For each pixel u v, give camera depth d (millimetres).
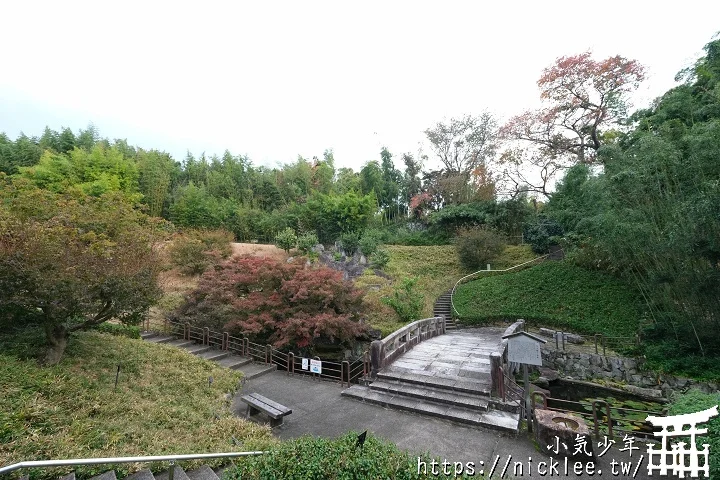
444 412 6605
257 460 3525
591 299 15609
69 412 4797
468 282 20516
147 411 5543
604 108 17562
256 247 22734
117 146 32188
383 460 3342
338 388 8414
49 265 5957
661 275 10070
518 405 6594
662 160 9391
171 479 3574
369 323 13781
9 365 5379
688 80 11992
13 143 27719
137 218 10695
